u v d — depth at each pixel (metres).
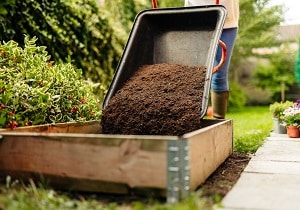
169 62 3.24
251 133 4.69
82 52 5.73
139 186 1.83
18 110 2.82
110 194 1.91
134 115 2.83
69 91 3.35
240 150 3.44
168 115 2.76
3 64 3.20
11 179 2.06
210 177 2.38
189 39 3.22
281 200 1.85
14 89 2.82
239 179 2.29
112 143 1.87
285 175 2.39
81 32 5.68
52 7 5.16
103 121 2.93
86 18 5.73
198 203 1.72
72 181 1.95
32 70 3.17
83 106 3.41
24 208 1.64
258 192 2.00
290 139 4.23
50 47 5.14
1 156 2.08
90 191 1.92
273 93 16.45
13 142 2.06
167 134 2.71
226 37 3.80
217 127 2.55
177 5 11.32
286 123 4.47
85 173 1.92
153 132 2.75
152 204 1.76
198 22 3.20
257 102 16.91
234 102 13.88
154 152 1.80
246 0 12.52
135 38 3.14
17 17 4.76
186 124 2.69
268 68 16.05
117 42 6.32
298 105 4.65
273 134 4.77
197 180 2.04
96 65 6.00
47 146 1.99
